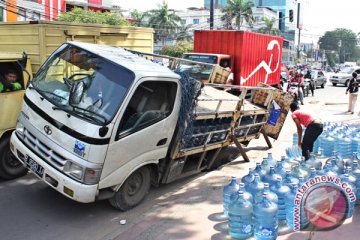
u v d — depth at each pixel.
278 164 6.43
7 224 5.29
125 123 5.34
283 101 9.78
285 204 5.32
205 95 7.64
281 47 19.67
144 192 6.10
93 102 5.31
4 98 6.52
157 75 5.68
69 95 5.47
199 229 5.24
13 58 6.73
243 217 4.89
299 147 8.05
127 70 5.51
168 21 58.19
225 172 7.79
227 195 5.57
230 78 14.73
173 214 5.74
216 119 7.18
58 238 5.01
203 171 7.84
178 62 7.52
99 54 5.82
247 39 15.26
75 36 8.24
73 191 5.07
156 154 5.98
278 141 10.79
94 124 5.08
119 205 5.73
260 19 76.81
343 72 35.81
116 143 5.23
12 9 23.92
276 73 19.48
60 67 5.93
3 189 6.42
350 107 16.30
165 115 5.95
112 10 34.72
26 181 6.79
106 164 5.18
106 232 5.22
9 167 6.73
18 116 6.37
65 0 29.47
